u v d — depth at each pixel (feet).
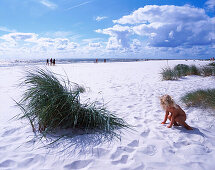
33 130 10.11
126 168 6.78
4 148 8.15
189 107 15.70
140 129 10.66
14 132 9.98
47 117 9.96
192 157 7.59
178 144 8.75
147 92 22.72
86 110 11.12
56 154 7.67
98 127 10.88
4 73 47.39
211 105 14.32
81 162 7.13
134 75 44.73
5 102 17.22
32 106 10.50
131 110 14.90
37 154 7.63
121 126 11.14
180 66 44.01
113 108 15.48
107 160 7.30
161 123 11.76
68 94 10.68
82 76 42.86
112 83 30.89
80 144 8.59
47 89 10.55
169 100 10.67
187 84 28.07
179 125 11.43
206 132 10.32
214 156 7.67
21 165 6.89
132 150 8.16
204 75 37.88
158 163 7.14
